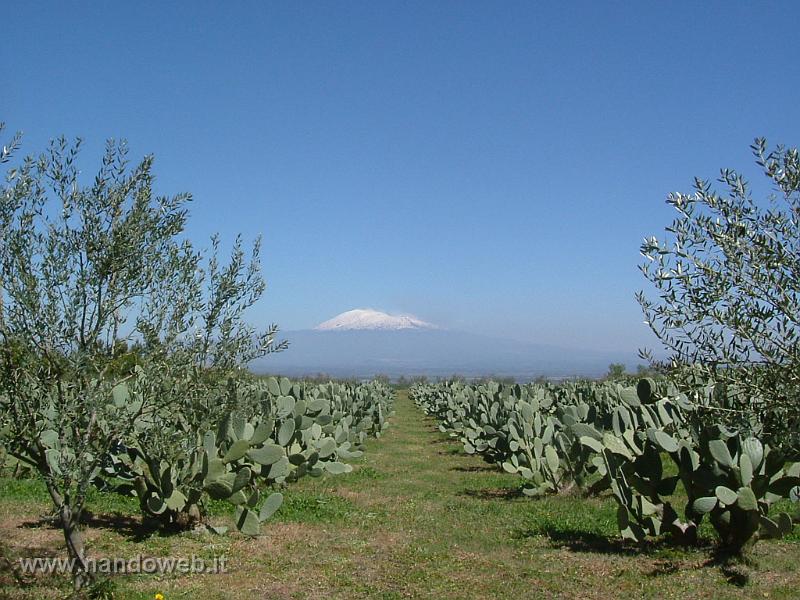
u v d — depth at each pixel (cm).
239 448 790
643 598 594
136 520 874
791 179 380
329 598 594
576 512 967
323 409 1353
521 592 611
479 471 1462
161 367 591
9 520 845
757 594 599
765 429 429
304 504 1017
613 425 983
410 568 686
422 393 3931
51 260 532
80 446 552
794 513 862
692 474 720
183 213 593
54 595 571
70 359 529
